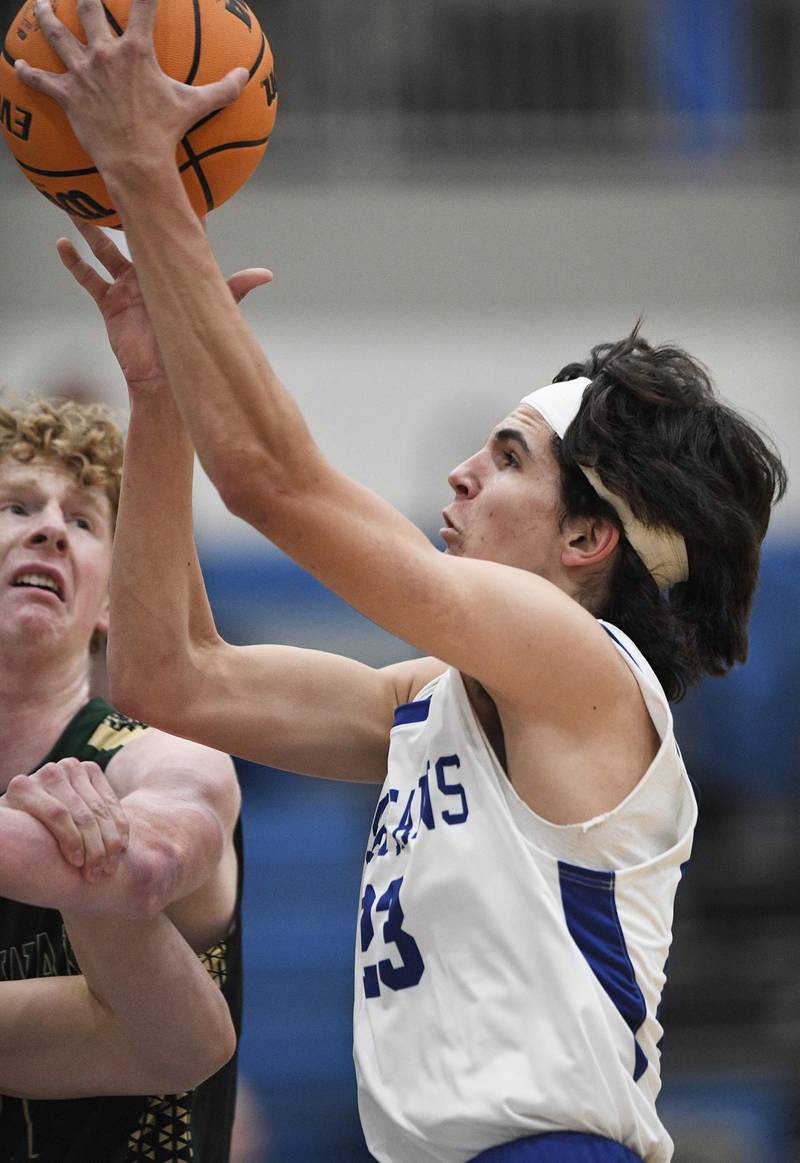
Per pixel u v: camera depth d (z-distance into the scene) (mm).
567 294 24703
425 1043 6090
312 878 19469
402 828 6500
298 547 5820
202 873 6711
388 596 5863
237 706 7031
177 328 5758
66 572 7688
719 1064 18047
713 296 24844
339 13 25922
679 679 6980
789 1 26016
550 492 6707
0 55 6305
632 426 6641
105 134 5781
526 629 6066
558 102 25969
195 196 6375
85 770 6422
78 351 23359
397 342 24391
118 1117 7320
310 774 7273
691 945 18812
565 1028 5895
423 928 6215
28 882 6180
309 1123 18391
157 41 6062
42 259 23547
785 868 19156
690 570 6871
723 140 25719
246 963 19094
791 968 18641
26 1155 7258
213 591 20219
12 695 7637
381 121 25719
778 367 24656
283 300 24406
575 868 6145
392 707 7273
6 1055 7004
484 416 24203
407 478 23969
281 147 25188
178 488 6746
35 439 7812
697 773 19672
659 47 26016
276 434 5750
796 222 25000
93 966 6641
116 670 6891
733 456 6773
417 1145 6086
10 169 23891
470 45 26000
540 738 6270
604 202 24984
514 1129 5859
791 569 20719
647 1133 6055
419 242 24625
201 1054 6930
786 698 20125
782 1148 17750
